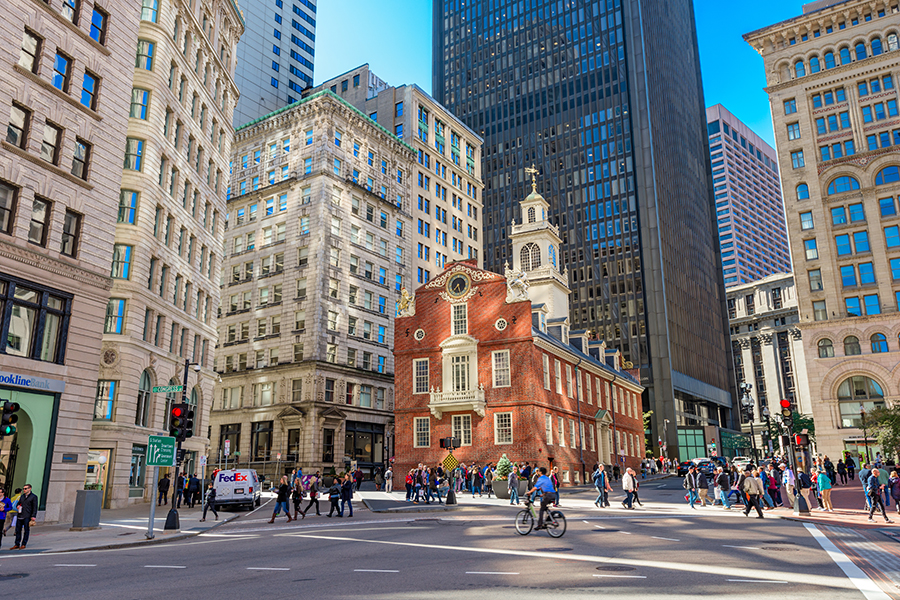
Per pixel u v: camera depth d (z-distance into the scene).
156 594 10.76
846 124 71.94
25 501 17.97
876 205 68.88
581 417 58.41
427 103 87.19
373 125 74.81
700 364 123.31
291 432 62.62
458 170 92.12
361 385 67.94
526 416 48.09
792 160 74.38
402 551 16.30
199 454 44.91
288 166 70.75
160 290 38.94
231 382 68.38
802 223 72.56
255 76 111.31
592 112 131.00
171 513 22.52
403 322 53.94
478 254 94.19
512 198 136.62
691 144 145.88
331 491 29.17
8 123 25.41
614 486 52.97
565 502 35.81
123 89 31.69
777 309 154.62
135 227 35.56
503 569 12.97
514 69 144.88
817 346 69.31
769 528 21.41
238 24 53.31
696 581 11.41
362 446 66.75
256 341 68.19
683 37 156.12
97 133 29.75
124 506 33.81
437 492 35.47
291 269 67.25
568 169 130.50
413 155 81.06
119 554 16.92
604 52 133.25
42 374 25.75
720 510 29.75
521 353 49.34
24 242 25.66
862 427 58.19
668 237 122.12
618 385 71.56
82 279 28.03
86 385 27.89
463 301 52.22
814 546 16.42
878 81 70.94
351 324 68.19
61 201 27.48
